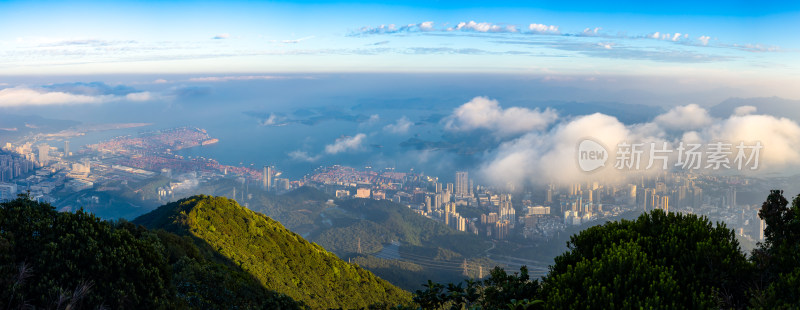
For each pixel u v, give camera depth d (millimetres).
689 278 6055
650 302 5469
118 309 7539
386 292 34625
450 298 7168
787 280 5531
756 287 5957
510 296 6820
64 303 7066
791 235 7531
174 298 9031
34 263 7340
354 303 27531
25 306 6816
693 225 6871
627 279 5883
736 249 6504
